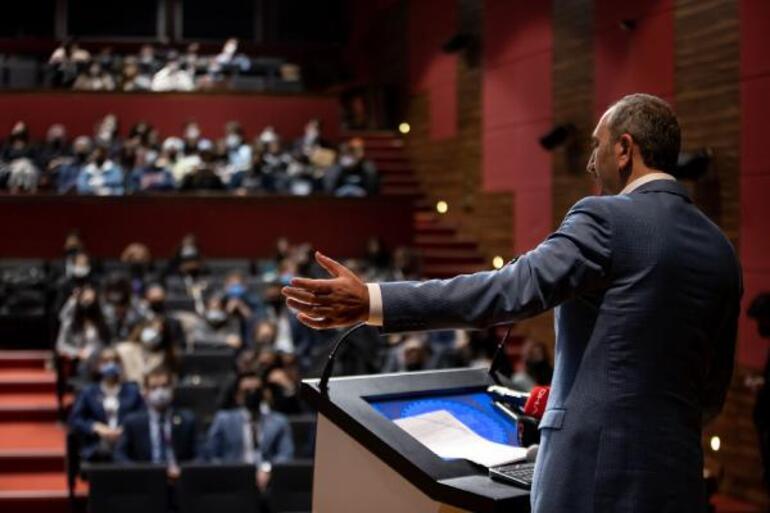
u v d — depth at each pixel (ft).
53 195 43.27
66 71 55.16
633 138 6.92
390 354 31.68
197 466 25.04
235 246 44.29
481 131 45.55
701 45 31.19
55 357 35.60
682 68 32.09
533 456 6.91
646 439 6.32
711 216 30.50
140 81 55.83
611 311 6.49
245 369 28.89
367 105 54.90
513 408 7.68
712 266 6.68
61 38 66.64
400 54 54.85
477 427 7.43
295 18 68.54
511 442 7.44
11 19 66.80
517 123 42.52
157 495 25.03
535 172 41.14
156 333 31.94
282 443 27.43
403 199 45.14
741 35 29.43
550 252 6.40
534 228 41.24
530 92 41.52
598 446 6.33
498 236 44.04
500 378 7.97
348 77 62.59
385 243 45.01
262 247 44.39
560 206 39.40
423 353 30.35
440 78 49.55
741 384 28.94
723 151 30.12
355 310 6.25
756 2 28.84
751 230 28.99
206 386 30.14
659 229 6.59
